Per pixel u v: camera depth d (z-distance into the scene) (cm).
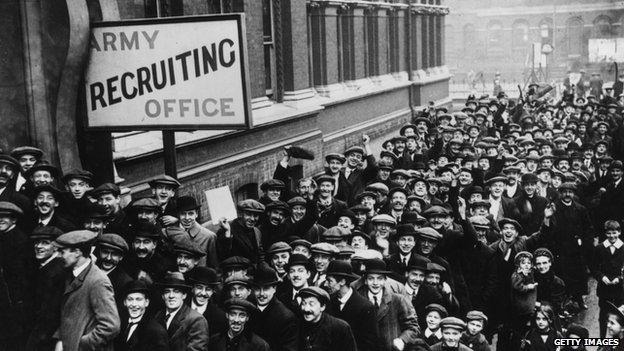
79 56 707
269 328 571
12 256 555
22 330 552
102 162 774
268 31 1465
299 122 1491
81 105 730
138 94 706
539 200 1084
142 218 664
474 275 842
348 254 712
